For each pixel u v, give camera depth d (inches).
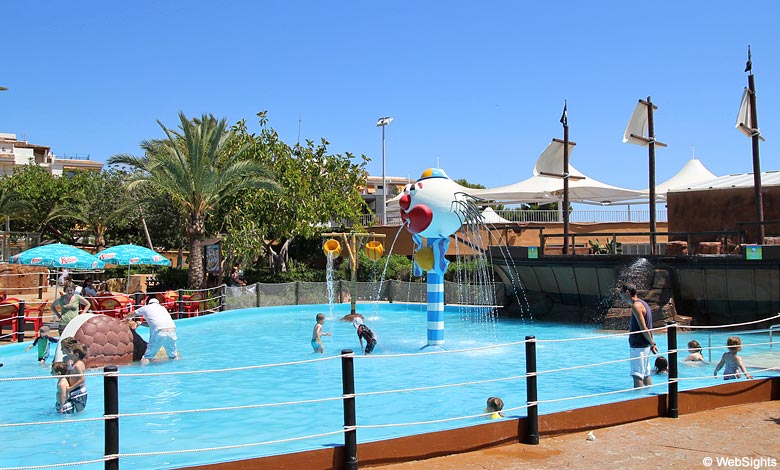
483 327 754.8
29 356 541.0
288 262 1290.6
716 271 673.0
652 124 797.2
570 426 270.1
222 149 1055.6
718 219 899.4
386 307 970.1
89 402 379.6
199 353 568.1
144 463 254.5
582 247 1067.9
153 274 1296.8
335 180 1224.8
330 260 1010.7
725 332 657.0
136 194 1592.0
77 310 562.3
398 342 624.4
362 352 562.3
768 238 741.3
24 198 1647.4
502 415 292.2
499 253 871.1
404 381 434.0
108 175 1779.0
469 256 1159.0
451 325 781.3
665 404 300.4
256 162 1075.3
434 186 556.1
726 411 310.0
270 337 676.7
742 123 685.9
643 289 702.5
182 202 991.6
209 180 964.6
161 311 530.6
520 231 1189.7
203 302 862.5
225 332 719.1
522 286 871.7
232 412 348.5
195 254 979.3
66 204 1711.4
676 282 707.4
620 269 724.7
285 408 356.5
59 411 349.4
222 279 1074.1
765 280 642.8
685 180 1364.4
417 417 328.5
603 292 762.8
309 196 1157.7
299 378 451.5
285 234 1152.2
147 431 309.7
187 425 319.9
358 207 1261.1
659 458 232.5
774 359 464.8
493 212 1237.1
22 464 258.2
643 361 374.0
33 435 304.5
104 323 497.7
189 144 943.7
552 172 903.7
